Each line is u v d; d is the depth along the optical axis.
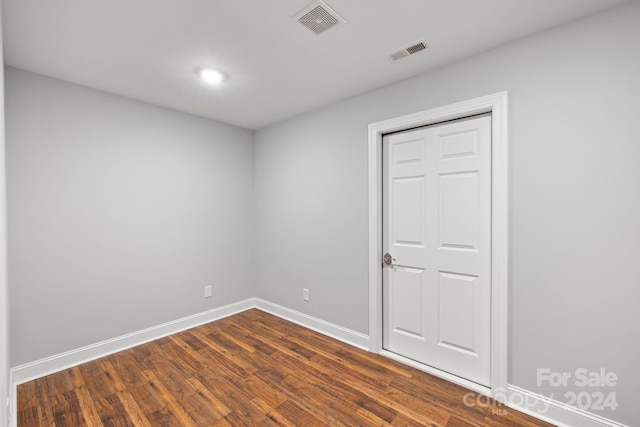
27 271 2.17
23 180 2.16
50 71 2.20
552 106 1.72
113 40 1.83
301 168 3.18
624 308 1.53
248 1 1.50
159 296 2.90
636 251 1.50
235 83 2.43
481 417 1.77
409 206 2.40
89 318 2.46
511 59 1.86
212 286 3.34
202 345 2.71
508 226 1.86
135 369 2.30
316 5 1.54
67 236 2.36
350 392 2.01
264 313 3.55
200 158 3.23
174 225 3.02
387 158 2.54
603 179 1.58
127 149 2.69
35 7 1.52
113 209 2.60
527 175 1.80
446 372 2.21
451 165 2.17
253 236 3.77
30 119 2.19
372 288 2.55
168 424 1.73
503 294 1.87
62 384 2.10
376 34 1.78
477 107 1.98
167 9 1.56
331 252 2.90
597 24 1.58
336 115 2.83
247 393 2.00
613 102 1.55
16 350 2.12
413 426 1.70
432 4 1.53
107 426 1.71
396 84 2.40
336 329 2.86
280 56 2.03
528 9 1.56
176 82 2.40
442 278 2.23
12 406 1.84
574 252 1.66
